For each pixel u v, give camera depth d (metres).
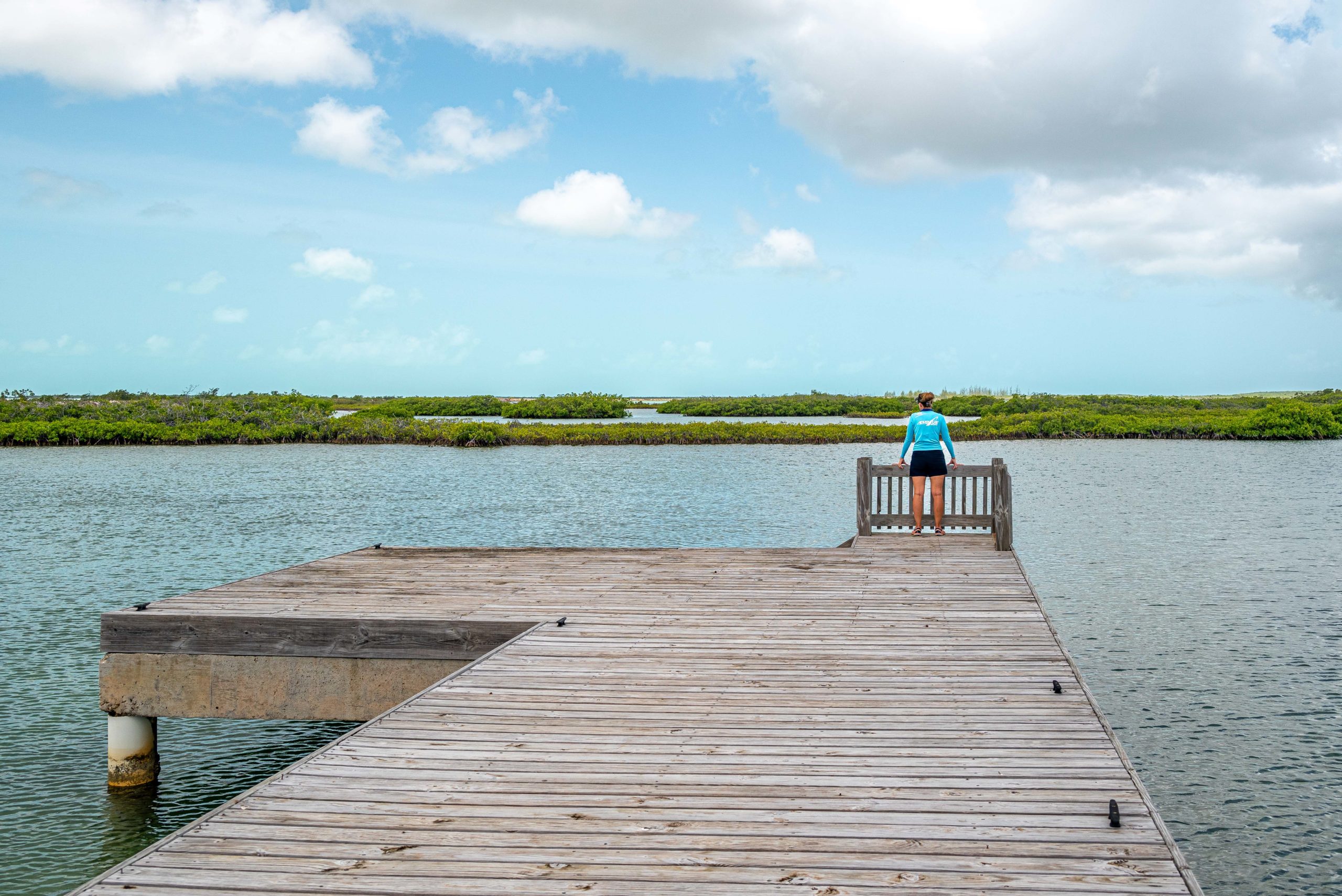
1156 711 11.01
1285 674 12.32
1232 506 30.03
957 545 13.38
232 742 10.34
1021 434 72.00
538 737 5.68
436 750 5.46
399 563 12.32
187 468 46.62
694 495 34.12
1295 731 10.38
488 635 8.55
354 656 8.59
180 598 9.80
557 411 103.94
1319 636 14.09
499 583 10.77
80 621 15.02
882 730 5.76
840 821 4.44
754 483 38.75
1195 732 10.38
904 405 117.94
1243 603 16.36
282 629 8.59
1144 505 30.38
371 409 105.69
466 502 32.28
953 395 114.19
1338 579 18.42
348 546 23.03
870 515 14.05
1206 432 70.81
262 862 4.06
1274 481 38.75
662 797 4.75
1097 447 62.31
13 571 19.55
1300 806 8.66
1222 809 8.64
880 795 4.74
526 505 31.36
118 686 8.73
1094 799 4.67
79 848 7.79
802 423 95.69
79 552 22.03
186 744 10.25
